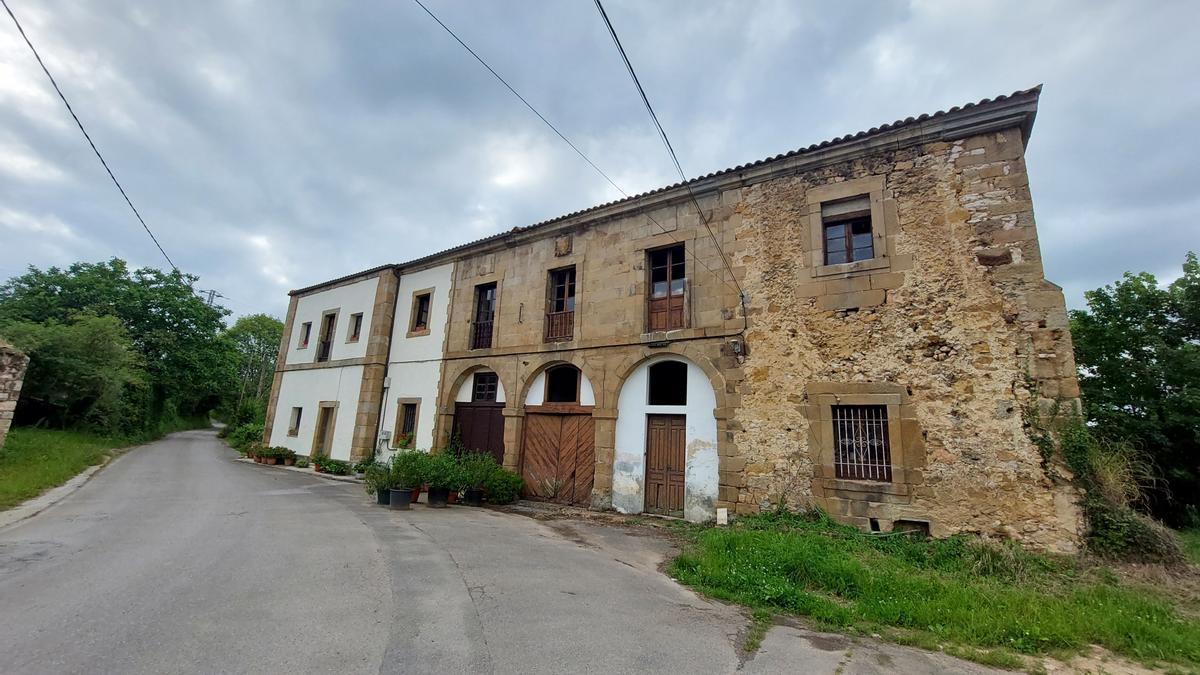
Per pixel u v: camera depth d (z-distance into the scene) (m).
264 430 20.53
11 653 3.13
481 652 3.54
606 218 12.17
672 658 3.66
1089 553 6.50
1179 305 13.29
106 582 4.68
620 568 6.32
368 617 4.09
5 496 8.84
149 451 21.45
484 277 14.67
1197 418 11.54
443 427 14.27
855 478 8.17
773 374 9.16
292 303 21.48
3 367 11.54
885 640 4.23
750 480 9.01
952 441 7.51
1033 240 7.55
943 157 8.40
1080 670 3.76
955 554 6.79
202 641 3.47
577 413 11.81
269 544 6.48
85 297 25.78
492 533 8.00
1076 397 6.94
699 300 10.34
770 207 9.86
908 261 8.34
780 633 4.31
